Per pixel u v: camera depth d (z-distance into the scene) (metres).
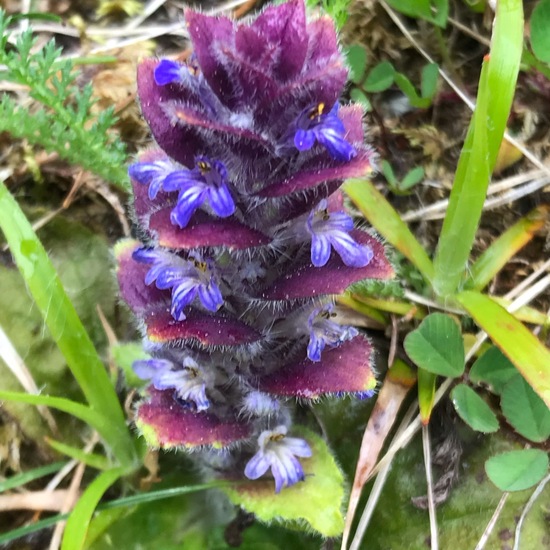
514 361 0.10
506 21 0.10
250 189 0.08
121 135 0.14
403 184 0.14
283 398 0.10
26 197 0.13
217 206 0.07
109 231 0.14
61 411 0.12
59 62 0.12
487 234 0.14
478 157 0.10
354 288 0.12
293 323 0.10
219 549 0.11
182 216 0.07
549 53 0.12
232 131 0.07
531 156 0.13
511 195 0.14
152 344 0.10
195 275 0.09
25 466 0.12
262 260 0.09
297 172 0.08
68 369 0.13
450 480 0.12
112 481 0.11
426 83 0.14
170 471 0.12
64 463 0.12
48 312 0.10
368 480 0.12
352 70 0.14
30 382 0.12
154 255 0.09
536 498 0.11
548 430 0.10
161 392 0.10
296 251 0.09
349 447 0.12
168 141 0.08
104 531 0.11
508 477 0.10
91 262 0.13
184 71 0.07
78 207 0.14
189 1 0.15
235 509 0.12
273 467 0.10
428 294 0.13
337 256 0.09
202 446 0.11
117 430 0.11
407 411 0.12
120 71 0.14
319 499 0.10
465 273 0.13
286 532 0.12
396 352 0.13
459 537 0.11
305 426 0.12
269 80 0.07
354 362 0.10
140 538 0.11
